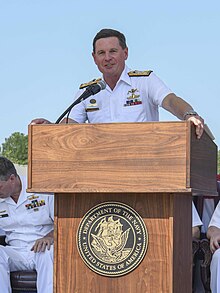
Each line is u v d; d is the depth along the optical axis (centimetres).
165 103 575
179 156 426
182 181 425
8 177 741
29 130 452
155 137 430
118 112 621
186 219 489
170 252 443
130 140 434
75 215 461
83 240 457
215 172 556
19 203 757
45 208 756
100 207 456
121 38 608
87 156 441
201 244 692
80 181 441
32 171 450
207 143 502
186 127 425
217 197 769
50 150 448
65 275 461
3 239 771
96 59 611
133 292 449
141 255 447
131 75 621
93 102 631
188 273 498
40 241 724
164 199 445
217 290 614
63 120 634
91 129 441
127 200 452
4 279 701
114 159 436
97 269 454
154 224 447
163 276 445
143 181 431
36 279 717
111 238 453
